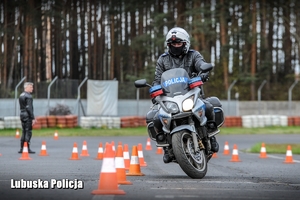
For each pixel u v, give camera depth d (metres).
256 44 156.12
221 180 25.55
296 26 171.38
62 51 166.62
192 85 25.48
